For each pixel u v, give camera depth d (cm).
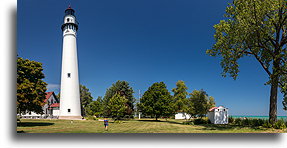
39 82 2095
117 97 3216
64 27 3728
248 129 1592
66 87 3484
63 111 3406
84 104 6362
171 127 2039
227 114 2955
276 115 1706
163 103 3853
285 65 1520
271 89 1766
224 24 1845
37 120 2855
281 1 1577
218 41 1914
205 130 1652
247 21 1662
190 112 3022
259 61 1875
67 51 3622
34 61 2117
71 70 3566
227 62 1911
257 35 1723
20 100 1792
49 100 4272
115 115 3117
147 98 3972
